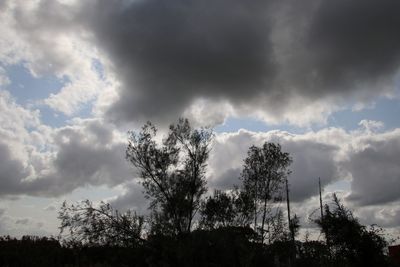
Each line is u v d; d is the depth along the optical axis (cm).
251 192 2919
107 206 2630
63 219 2577
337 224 2345
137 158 2728
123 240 2561
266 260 2697
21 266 2347
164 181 2670
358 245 2281
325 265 2539
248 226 2691
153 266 2402
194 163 2755
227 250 2550
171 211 2597
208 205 2655
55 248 2569
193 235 2547
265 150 3073
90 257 2508
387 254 2303
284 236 2825
